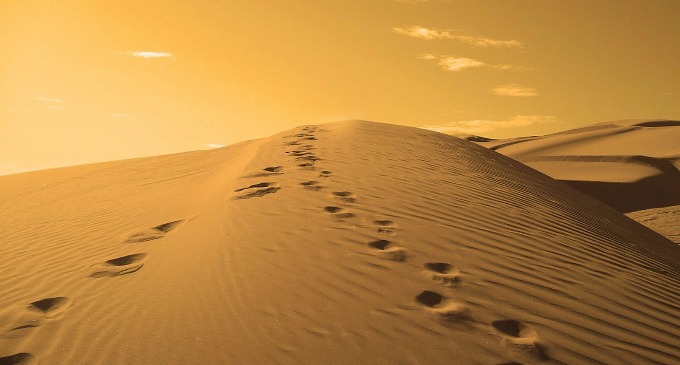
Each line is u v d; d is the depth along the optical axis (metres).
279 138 15.12
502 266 5.32
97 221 8.77
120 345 4.18
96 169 17.61
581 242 6.66
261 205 7.46
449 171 10.52
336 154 11.78
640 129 66.62
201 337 4.15
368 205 7.33
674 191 43.16
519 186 10.68
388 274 5.01
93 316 4.77
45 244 7.58
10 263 6.79
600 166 50.34
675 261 8.22
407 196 7.93
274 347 3.91
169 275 5.47
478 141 78.62
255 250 5.76
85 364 3.97
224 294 4.82
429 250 5.64
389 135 16.06
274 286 4.88
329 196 7.79
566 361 3.71
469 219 6.91
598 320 4.35
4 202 12.48
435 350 3.78
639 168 47.72
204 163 15.73
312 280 4.95
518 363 3.65
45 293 5.49
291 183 8.77
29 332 4.58
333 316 4.29
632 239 8.83
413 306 4.41
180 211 8.55
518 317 4.29
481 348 3.81
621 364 3.74
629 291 5.07
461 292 4.67
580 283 5.10
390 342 3.88
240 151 17.30
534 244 6.15
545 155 58.75
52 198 12.29
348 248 5.66
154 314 4.63
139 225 7.99
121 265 6.16
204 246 6.10
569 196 12.59
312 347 3.87
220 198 8.34
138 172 15.36
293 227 6.43
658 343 4.09
